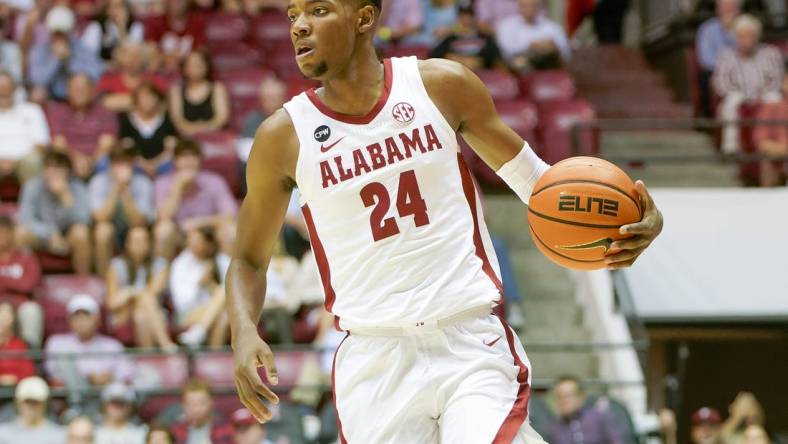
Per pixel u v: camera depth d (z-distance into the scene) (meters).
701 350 16.41
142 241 12.41
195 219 13.07
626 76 19.19
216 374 11.82
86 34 16.98
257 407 4.73
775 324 14.65
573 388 10.86
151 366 11.74
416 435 4.70
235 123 15.38
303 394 11.56
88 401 11.20
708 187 15.77
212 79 15.55
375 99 4.77
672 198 14.44
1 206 13.55
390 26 17.28
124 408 10.46
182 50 16.91
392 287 4.67
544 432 10.87
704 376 16.47
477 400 4.57
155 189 13.47
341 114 4.79
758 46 17.11
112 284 12.26
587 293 13.78
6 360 11.34
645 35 20.69
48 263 12.91
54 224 13.04
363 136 4.74
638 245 4.60
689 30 18.72
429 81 4.81
